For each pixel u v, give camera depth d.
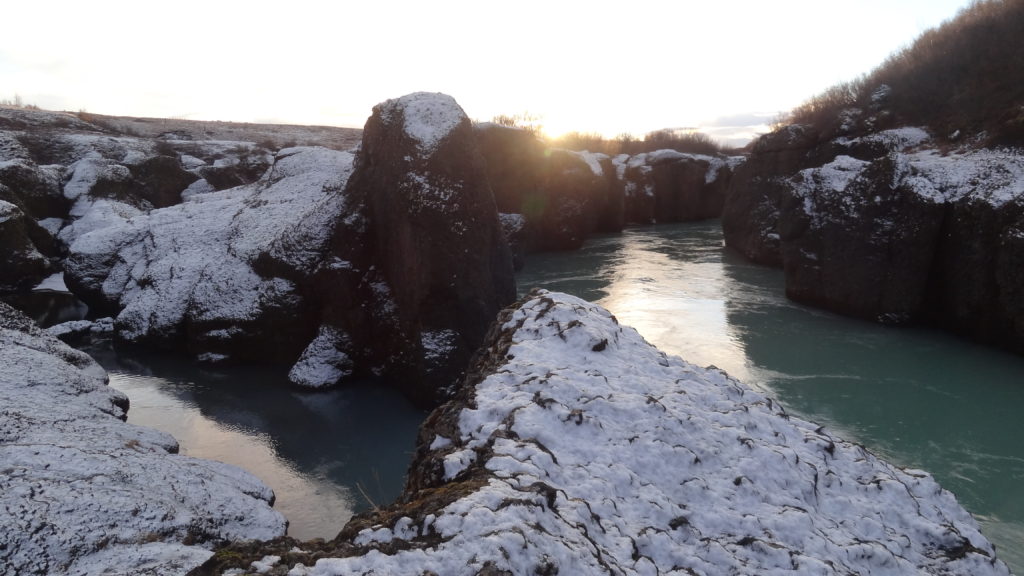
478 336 11.09
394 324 11.73
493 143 22.97
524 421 4.25
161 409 10.75
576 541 3.18
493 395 4.66
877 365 11.56
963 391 10.36
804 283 15.78
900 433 9.02
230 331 12.83
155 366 12.86
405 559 2.85
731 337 13.30
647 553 3.47
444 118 11.77
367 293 12.24
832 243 14.86
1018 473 7.95
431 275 10.81
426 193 10.95
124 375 12.36
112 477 5.71
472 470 3.79
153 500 5.40
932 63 19.55
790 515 3.87
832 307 15.05
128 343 13.90
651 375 5.25
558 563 2.93
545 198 24.78
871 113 20.50
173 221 16.86
